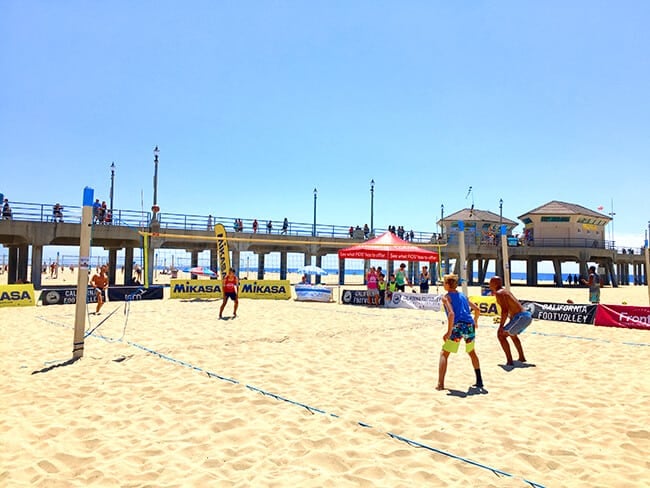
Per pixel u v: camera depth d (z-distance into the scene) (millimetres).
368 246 15961
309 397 4727
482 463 3219
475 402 4613
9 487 2824
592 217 38344
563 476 3047
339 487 2879
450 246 35469
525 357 6918
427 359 6676
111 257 30750
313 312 13234
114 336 8422
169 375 5492
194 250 30906
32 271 22188
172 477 2982
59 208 22984
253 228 28516
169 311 12984
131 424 3920
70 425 3869
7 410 4219
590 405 4535
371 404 4484
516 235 39062
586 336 9109
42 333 8656
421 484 2920
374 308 14812
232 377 5488
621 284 45781
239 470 3109
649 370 6051
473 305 5465
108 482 2906
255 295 18531
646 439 3691
